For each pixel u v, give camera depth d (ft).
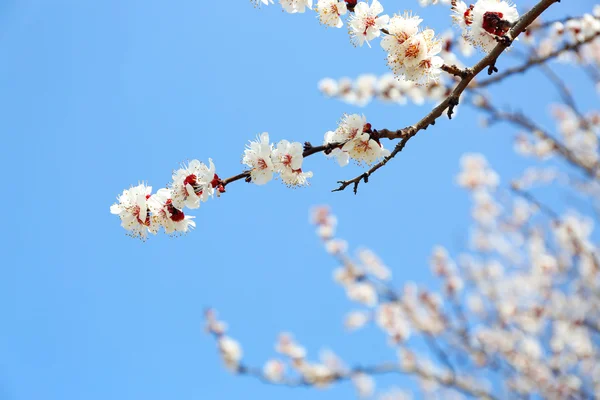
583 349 27.58
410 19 10.55
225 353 27.40
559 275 29.58
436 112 9.98
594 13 18.26
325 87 23.17
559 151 23.84
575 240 26.76
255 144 10.70
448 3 12.24
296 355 28.17
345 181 9.81
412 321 27.35
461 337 26.71
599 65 23.29
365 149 10.30
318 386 25.81
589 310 27.96
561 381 26.91
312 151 10.49
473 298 31.63
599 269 26.55
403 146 9.90
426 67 10.46
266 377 27.73
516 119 22.49
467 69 10.03
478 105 21.91
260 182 10.62
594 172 23.63
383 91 22.61
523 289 31.01
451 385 24.29
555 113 30.25
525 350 28.14
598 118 28.40
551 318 28.96
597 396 26.02
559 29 18.39
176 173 10.88
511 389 25.84
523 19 9.84
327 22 11.48
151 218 11.10
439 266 30.71
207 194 10.66
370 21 10.78
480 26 10.69
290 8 11.76
